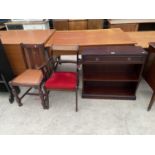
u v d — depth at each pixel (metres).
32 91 2.40
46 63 2.02
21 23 3.99
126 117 1.87
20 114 1.98
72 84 1.82
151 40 2.32
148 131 1.69
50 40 2.37
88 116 1.91
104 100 2.17
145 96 2.20
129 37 2.38
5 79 2.08
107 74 2.18
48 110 2.03
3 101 2.23
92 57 1.79
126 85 2.32
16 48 2.18
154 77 1.84
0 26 4.20
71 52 2.13
